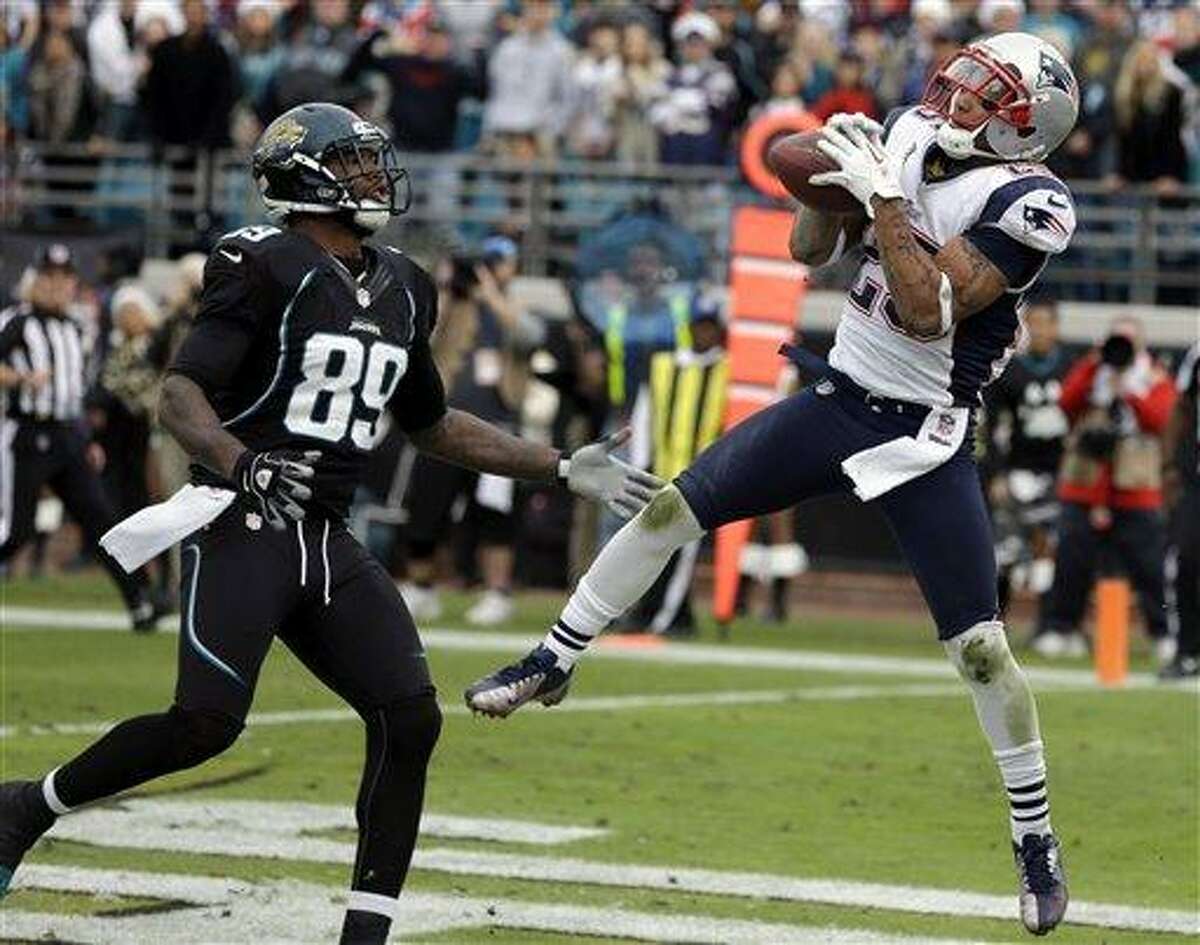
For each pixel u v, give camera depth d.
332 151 24.02
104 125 84.19
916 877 30.59
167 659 51.12
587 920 27.09
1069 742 43.88
